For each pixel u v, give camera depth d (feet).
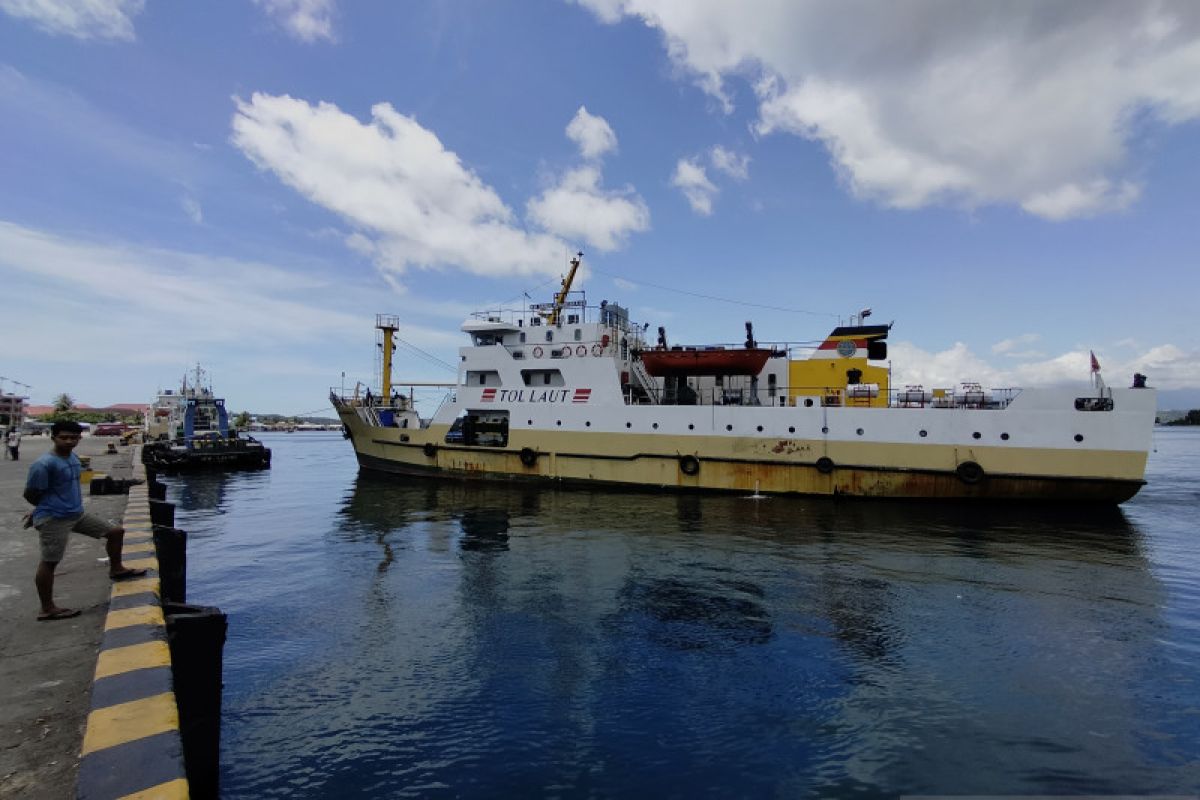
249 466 135.85
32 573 27.02
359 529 58.75
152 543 33.55
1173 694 24.03
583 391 83.30
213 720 17.75
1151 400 62.54
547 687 24.89
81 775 11.46
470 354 91.61
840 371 81.30
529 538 53.52
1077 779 18.70
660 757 20.02
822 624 31.96
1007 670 26.32
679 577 40.96
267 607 34.83
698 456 77.30
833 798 17.92
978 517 61.98
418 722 22.08
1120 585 38.86
